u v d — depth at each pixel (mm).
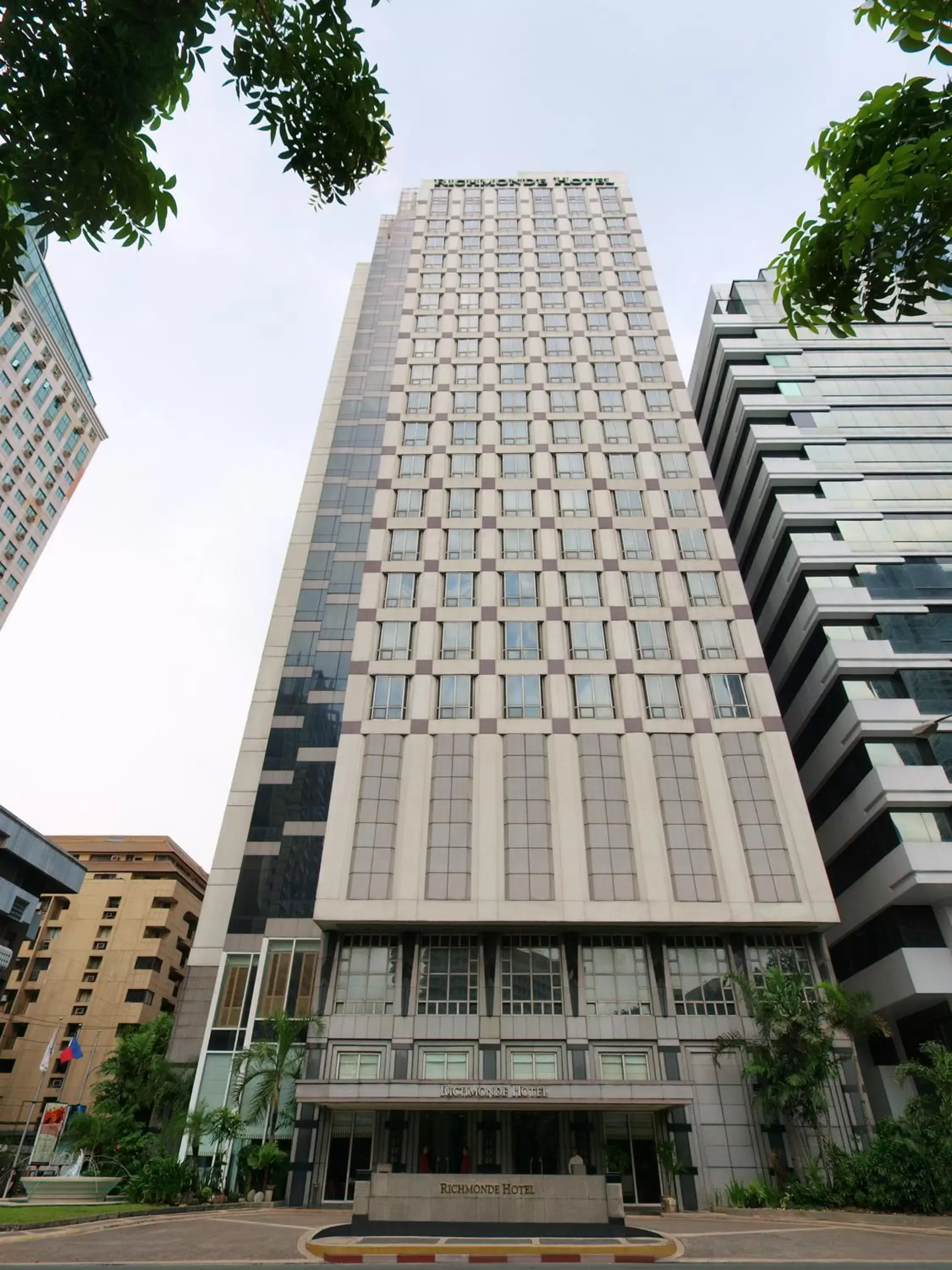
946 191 5281
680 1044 28031
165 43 4961
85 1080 63938
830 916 29656
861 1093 26719
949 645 36906
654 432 45844
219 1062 31547
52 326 77562
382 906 29969
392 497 43125
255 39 5555
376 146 6113
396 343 61344
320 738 40906
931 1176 20984
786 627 43156
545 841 31500
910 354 48531
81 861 78438
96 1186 24266
